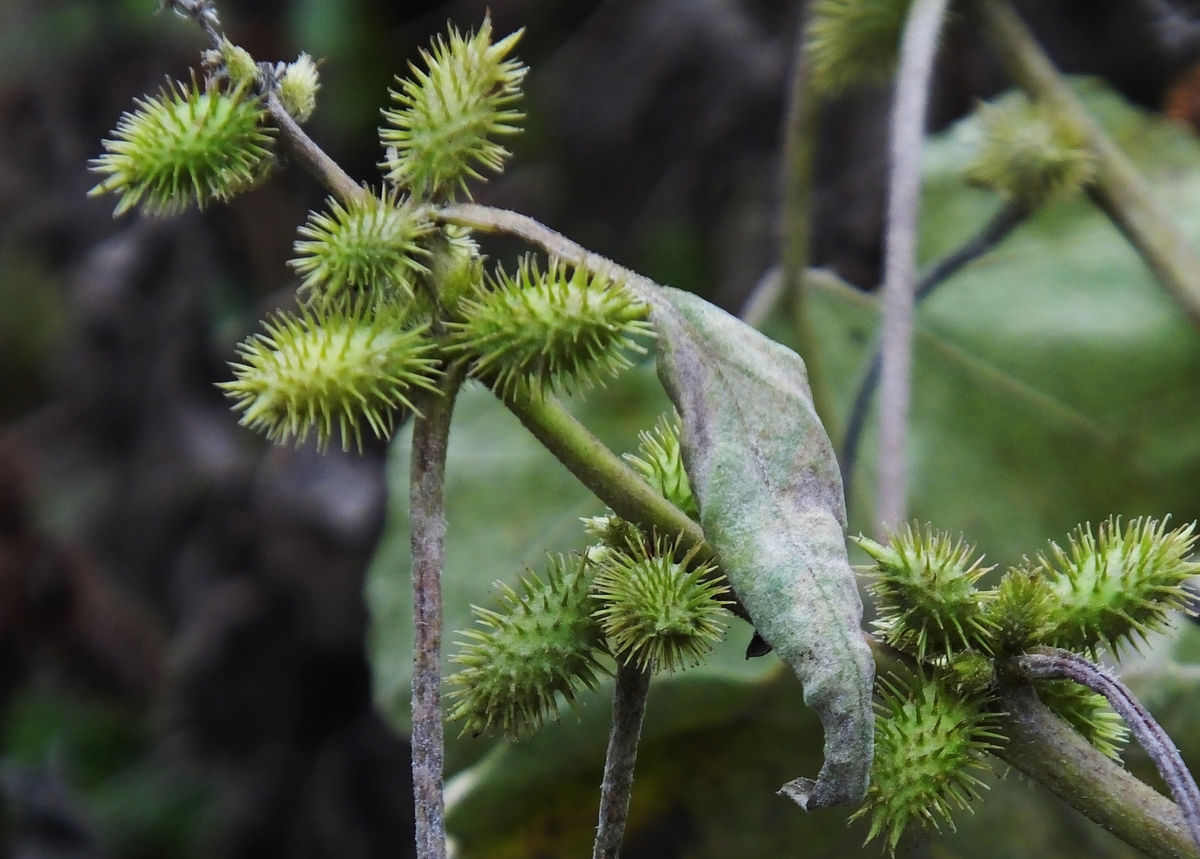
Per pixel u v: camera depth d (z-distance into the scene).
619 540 0.47
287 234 0.96
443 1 1.06
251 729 1.01
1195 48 0.78
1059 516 0.72
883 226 0.86
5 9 1.06
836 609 0.46
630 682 0.47
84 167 1.09
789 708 0.58
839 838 0.59
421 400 0.47
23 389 1.37
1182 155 0.73
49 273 1.23
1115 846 0.59
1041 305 0.74
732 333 0.46
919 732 0.47
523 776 0.58
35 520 1.06
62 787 1.03
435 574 0.46
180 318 0.98
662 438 0.48
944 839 0.60
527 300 0.46
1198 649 0.59
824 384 0.69
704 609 0.46
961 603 0.47
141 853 1.02
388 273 0.47
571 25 1.10
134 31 1.03
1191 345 0.72
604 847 0.47
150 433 1.02
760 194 0.98
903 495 0.55
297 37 0.97
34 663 1.07
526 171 1.06
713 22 1.01
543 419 0.47
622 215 1.04
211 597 0.98
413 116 0.47
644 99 1.02
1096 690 0.46
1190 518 0.71
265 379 0.46
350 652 0.97
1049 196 0.59
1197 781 0.58
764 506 0.46
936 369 0.75
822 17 0.62
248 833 1.01
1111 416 0.72
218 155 0.48
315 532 0.94
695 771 0.59
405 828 0.99
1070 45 0.84
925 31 0.58
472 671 0.47
